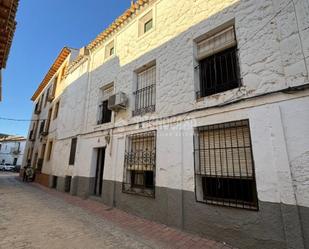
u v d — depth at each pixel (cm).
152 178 603
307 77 334
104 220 538
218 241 394
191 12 576
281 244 317
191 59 542
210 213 416
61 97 1338
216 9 511
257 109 386
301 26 356
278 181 336
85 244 376
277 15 393
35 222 495
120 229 467
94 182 848
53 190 1077
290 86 350
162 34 655
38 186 1262
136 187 642
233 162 416
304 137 324
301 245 298
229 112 429
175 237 420
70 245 368
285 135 343
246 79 415
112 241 396
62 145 1141
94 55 1042
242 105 409
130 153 668
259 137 373
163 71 615
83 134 950
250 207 367
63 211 626
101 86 911
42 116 1819
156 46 666
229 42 486
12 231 423
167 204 505
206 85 523
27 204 700
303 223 304
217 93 463
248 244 353
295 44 357
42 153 1516
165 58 621
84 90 1026
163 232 449
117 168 699
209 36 533
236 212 378
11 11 485
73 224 496
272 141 355
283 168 334
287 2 383
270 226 333
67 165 1029
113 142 746
